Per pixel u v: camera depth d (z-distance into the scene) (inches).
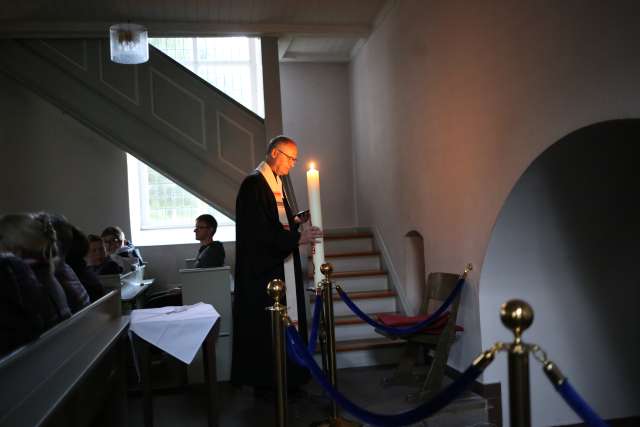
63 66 251.8
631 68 105.9
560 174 151.5
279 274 178.5
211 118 260.4
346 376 208.8
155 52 257.3
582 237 173.8
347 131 339.3
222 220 348.8
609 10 111.3
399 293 251.4
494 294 173.2
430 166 210.5
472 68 173.0
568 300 176.6
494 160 161.6
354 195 337.1
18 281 80.9
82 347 111.8
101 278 177.9
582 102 121.0
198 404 182.4
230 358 208.7
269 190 182.1
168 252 317.7
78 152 309.7
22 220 99.3
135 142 256.2
